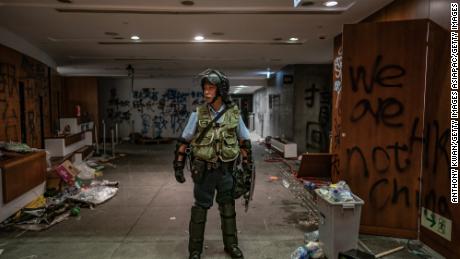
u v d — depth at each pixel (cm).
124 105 1387
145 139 1295
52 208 405
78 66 1005
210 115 277
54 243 321
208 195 281
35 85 676
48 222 371
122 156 930
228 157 275
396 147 325
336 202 267
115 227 365
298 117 917
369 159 333
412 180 323
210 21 488
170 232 350
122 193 516
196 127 279
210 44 663
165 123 1407
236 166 286
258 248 308
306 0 392
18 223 364
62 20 482
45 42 640
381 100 327
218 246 312
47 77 773
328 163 488
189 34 573
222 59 869
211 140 270
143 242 323
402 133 323
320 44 661
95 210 428
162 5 411
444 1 287
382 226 333
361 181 336
